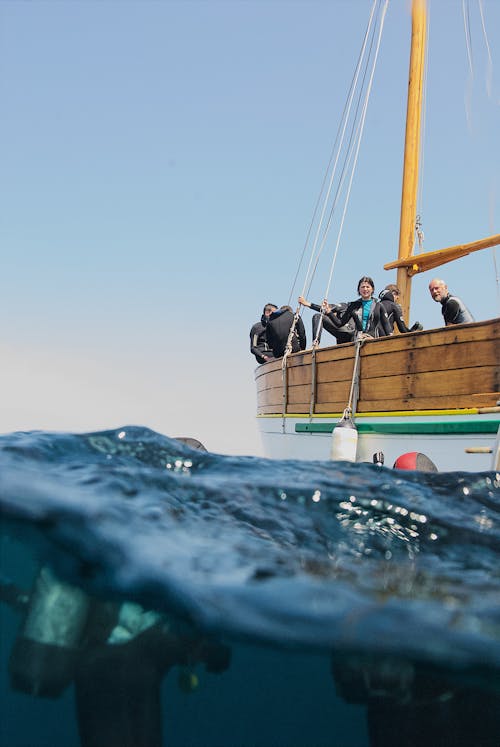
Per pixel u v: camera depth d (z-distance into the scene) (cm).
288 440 1016
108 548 212
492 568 255
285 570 227
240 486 292
